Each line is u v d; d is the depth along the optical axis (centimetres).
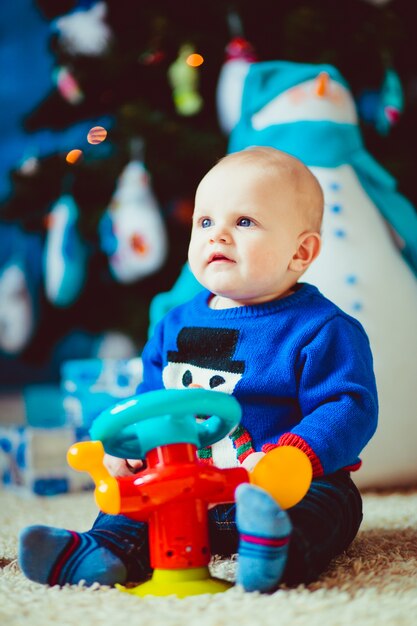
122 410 72
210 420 80
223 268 91
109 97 236
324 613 65
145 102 228
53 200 243
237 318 93
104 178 234
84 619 66
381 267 149
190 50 216
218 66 219
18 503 155
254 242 90
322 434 82
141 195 218
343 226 150
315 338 89
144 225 215
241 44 207
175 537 74
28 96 385
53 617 67
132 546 80
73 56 228
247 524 69
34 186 239
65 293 235
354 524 89
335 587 74
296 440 81
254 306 93
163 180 233
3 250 357
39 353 270
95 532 81
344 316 93
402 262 155
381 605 68
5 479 185
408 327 146
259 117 160
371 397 87
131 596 73
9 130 379
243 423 89
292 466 75
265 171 92
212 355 93
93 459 74
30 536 75
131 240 215
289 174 93
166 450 74
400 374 143
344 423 83
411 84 226
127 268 220
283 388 89
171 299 164
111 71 227
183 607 67
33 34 388
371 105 257
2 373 368
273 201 91
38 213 251
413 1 230
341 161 156
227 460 89
